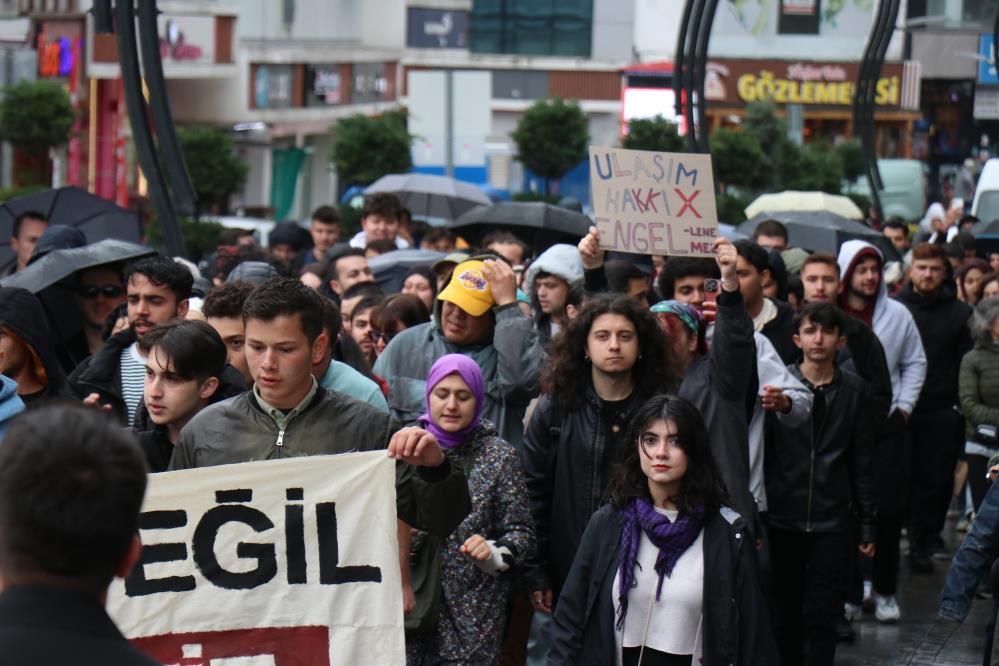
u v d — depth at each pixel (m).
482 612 8.91
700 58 23.03
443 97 34.09
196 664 7.12
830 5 74.44
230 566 7.14
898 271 20.75
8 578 3.99
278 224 21.91
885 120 75.19
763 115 49.47
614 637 8.62
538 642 10.42
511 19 77.06
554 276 12.73
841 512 11.48
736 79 74.25
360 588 7.14
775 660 8.56
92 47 50.69
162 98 17.28
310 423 7.73
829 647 11.55
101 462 4.02
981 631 13.77
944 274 15.99
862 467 11.73
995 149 78.25
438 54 72.56
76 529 3.96
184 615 7.11
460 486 7.31
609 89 77.31
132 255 12.20
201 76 54.31
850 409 11.55
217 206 51.28
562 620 8.77
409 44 71.31
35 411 4.12
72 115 43.50
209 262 20.03
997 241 26.28
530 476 9.98
